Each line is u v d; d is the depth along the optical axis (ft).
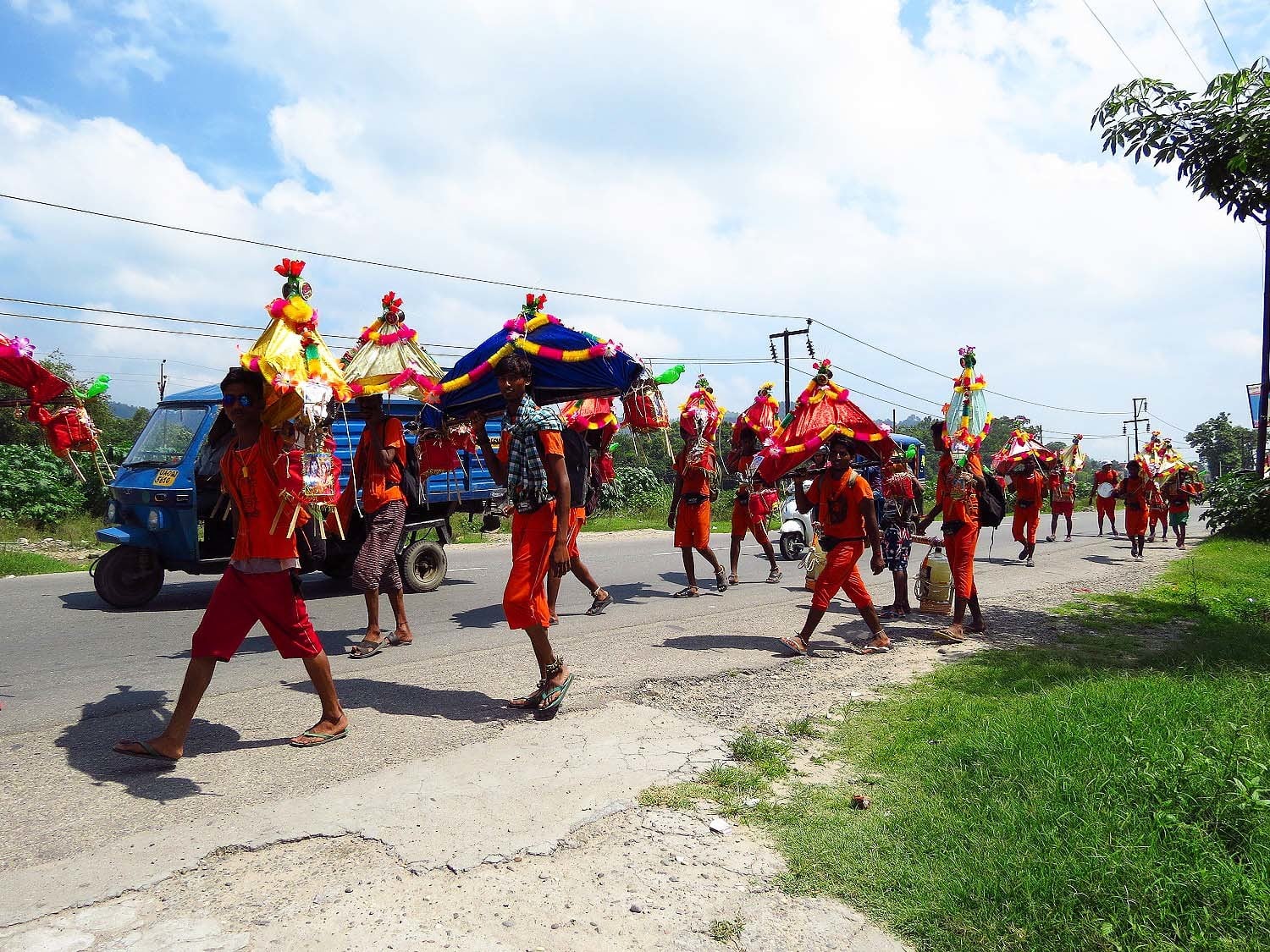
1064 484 64.90
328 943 8.89
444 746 14.78
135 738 15.15
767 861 10.98
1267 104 23.52
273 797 12.47
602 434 28.66
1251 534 61.57
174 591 32.50
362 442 22.02
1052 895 9.53
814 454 23.54
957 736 15.16
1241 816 10.78
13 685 18.80
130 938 8.88
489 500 36.78
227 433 15.57
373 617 21.94
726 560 47.65
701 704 17.98
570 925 9.38
